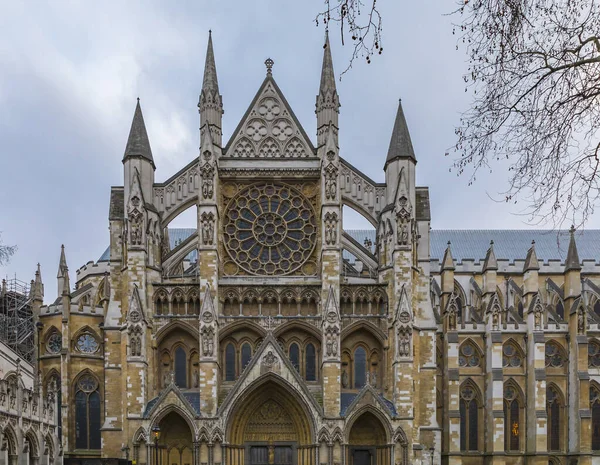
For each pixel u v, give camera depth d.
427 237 73.12
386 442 66.06
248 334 70.44
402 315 67.50
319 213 72.69
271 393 68.31
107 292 81.38
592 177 17.05
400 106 75.00
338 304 68.06
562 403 90.06
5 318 89.56
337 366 66.44
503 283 101.19
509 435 89.31
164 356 70.00
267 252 72.75
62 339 77.50
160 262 72.00
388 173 73.31
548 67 17.20
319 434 65.19
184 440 67.50
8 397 50.53
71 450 75.50
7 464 50.78
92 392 78.00
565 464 88.25
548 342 91.69
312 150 74.31
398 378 66.62
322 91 74.12
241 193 73.69
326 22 17.91
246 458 67.75
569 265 92.25
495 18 17.30
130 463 63.91
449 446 83.75
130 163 71.75
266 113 75.25
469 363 90.81
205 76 74.31
